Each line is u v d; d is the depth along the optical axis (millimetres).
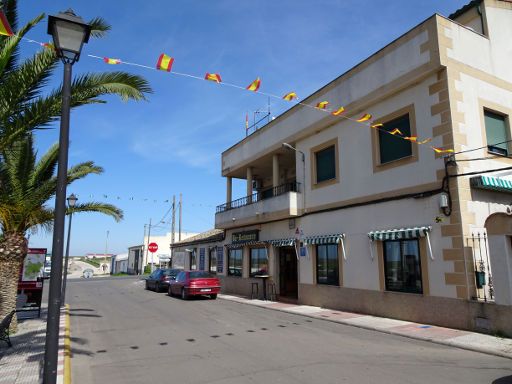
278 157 20844
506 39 13414
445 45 11609
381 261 13023
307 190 17125
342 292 14570
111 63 7195
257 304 17625
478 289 10328
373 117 13914
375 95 13570
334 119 15492
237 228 23656
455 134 11148
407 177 12367
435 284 11117
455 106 11383
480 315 9859
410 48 12375
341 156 15273
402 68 12602
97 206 14258
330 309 15078
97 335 11031
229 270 24844
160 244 60625
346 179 14914
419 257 11703
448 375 6629
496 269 9500
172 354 8594
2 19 5426
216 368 7324
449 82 11422
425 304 11352
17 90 8320
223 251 25656
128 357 8438
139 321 13430
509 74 13180
